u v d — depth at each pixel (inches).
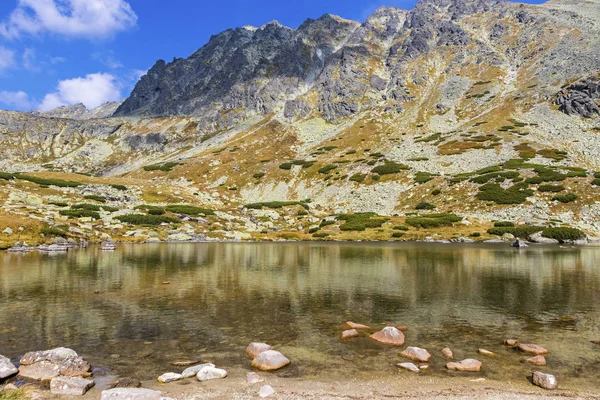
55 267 1307.8
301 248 2137.1
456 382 435.5
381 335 589.6
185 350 537.0
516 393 406.6
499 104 5836.6
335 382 434.3
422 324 666.8
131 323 658.8
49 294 882.8
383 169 4261.8
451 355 517.0
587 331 626.8
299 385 425.1
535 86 5974.4
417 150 4761.3
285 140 6328.7
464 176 3656.5
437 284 1032.8
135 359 502.3
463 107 6122.1
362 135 5841.5
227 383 429.1
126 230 2706.7
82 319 681.0
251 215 3563.0
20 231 2113.7
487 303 815.7
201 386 420.5
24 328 626.2
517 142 4402.1
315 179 4490.7
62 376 424.2
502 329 637.9
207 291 927.7
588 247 2134.6
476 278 1125.7
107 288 955.3
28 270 1237.7
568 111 4965.6
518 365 488.1
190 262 1473.9
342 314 727.7
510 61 7185.0
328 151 5442.9
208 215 3353.8
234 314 722.2
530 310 758.5
